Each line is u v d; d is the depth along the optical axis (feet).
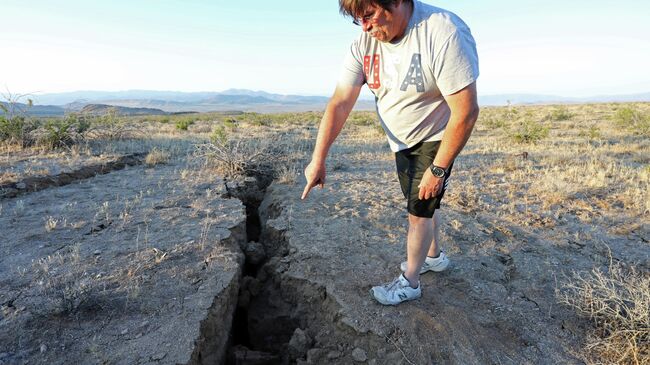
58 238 13.14
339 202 17.44
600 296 10.51
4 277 10.68
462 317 9.71
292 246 13.20
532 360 8.71
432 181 7.98
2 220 14.53
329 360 9.42
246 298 12.25
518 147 34.30
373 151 32.30
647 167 23.21
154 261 11.62
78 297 9.52
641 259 12.72
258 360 10.75
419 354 8.84
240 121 73.36
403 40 7.51
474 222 15.28
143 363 7.99
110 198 17.42
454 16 7.33
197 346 8.70
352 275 11.44
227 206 16.51
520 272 11.87
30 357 7.97
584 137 42.47
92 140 31.14
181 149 30.42
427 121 8.25
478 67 7.22
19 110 28.25
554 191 19.47
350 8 7.04
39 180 18.94
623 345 8.79
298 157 27.63
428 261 11.25
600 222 15.79
